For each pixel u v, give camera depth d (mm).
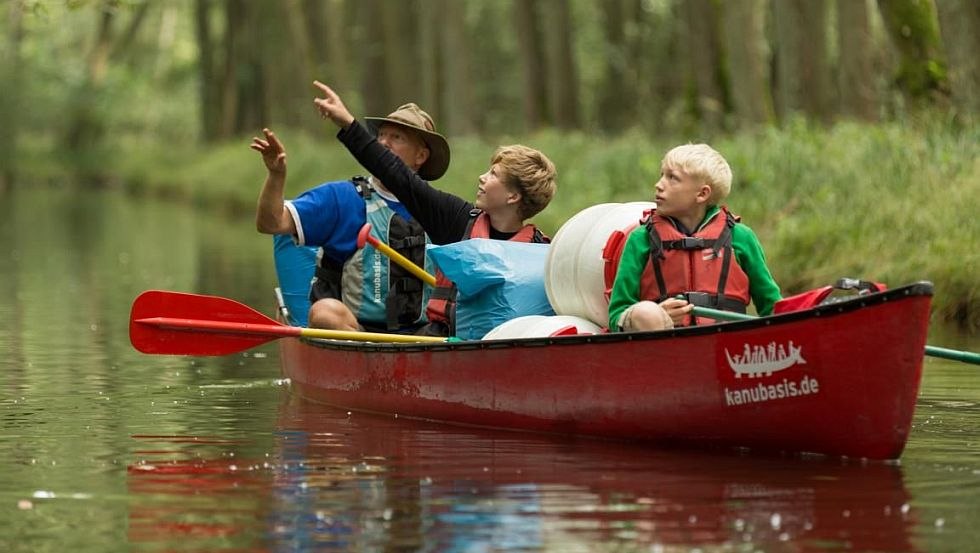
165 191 119562
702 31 63062
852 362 15125
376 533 12672
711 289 17062
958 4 37969
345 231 20875
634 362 16688
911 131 38875
